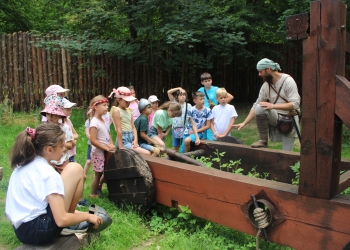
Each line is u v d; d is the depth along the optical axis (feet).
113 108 15.69
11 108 29.66
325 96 8.20
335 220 8.32
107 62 34.55
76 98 33.58
